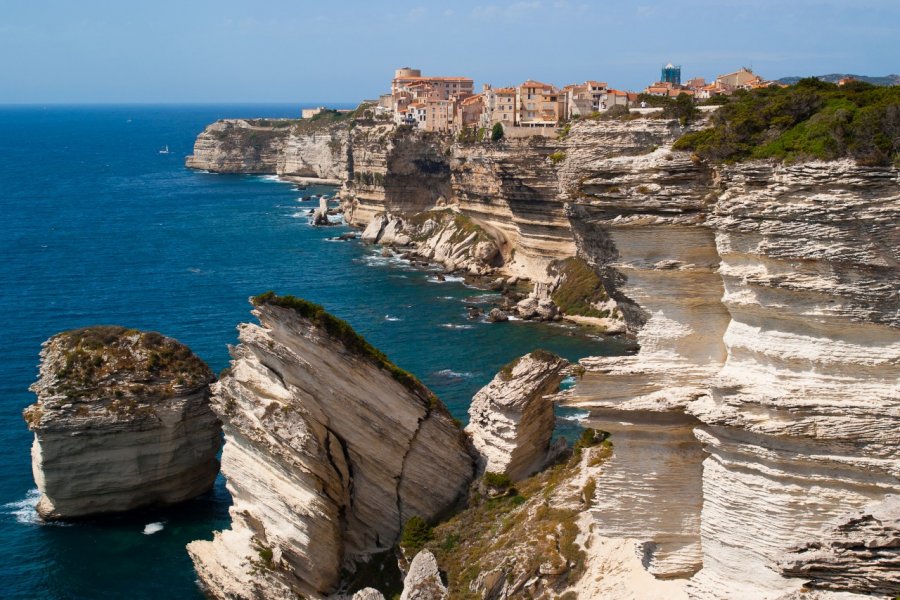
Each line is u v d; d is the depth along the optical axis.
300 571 48.34
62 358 60.94
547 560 41.16
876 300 30.61
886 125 30.98
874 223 30.17
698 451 36.75
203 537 58.56
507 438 50.62
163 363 62.03
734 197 33.41
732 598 33.47
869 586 30.45
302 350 47.75
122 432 59.69
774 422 32.44
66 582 53.41
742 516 33.78
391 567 49.09
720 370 35.72
